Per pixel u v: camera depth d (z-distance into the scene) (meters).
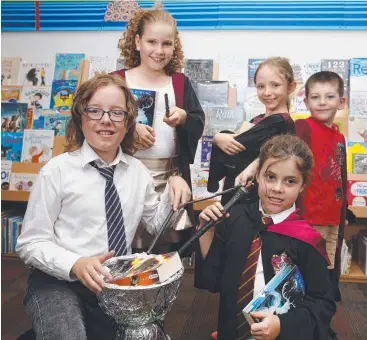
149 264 1.06
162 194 1.45
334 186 1.91
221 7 3.10
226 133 1.77
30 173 3.08
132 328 1.06
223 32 3.12
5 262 2.89
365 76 2.93
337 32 3.02
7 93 3.27
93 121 1.22
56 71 3.26
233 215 1.30
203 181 2.88
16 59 3.32
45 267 1.15
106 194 1.27
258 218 1.26
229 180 1.73
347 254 2.65
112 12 3.20
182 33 3.15
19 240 1.22
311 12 3.02
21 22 3.30
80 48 3.27
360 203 2.72
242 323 1.21
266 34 3.09
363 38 3.00
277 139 1.26
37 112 3.21
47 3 3.26
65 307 1.09
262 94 1.77
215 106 2.96
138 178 1.36
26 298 1.19
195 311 2.19
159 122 1.63
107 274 1.02
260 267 1.21
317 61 3.03
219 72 3.08
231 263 1.24
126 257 1.13
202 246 1.32
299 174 1.20
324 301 1.17
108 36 3.23
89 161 1.25
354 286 2.60
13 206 3.32
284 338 1.09
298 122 1.93
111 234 1.25
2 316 2.06
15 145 3.18
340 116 2.86
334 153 1.92
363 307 2.26
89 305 1.19
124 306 1.00
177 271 1.07
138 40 1.69
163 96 1.65
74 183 1.24
